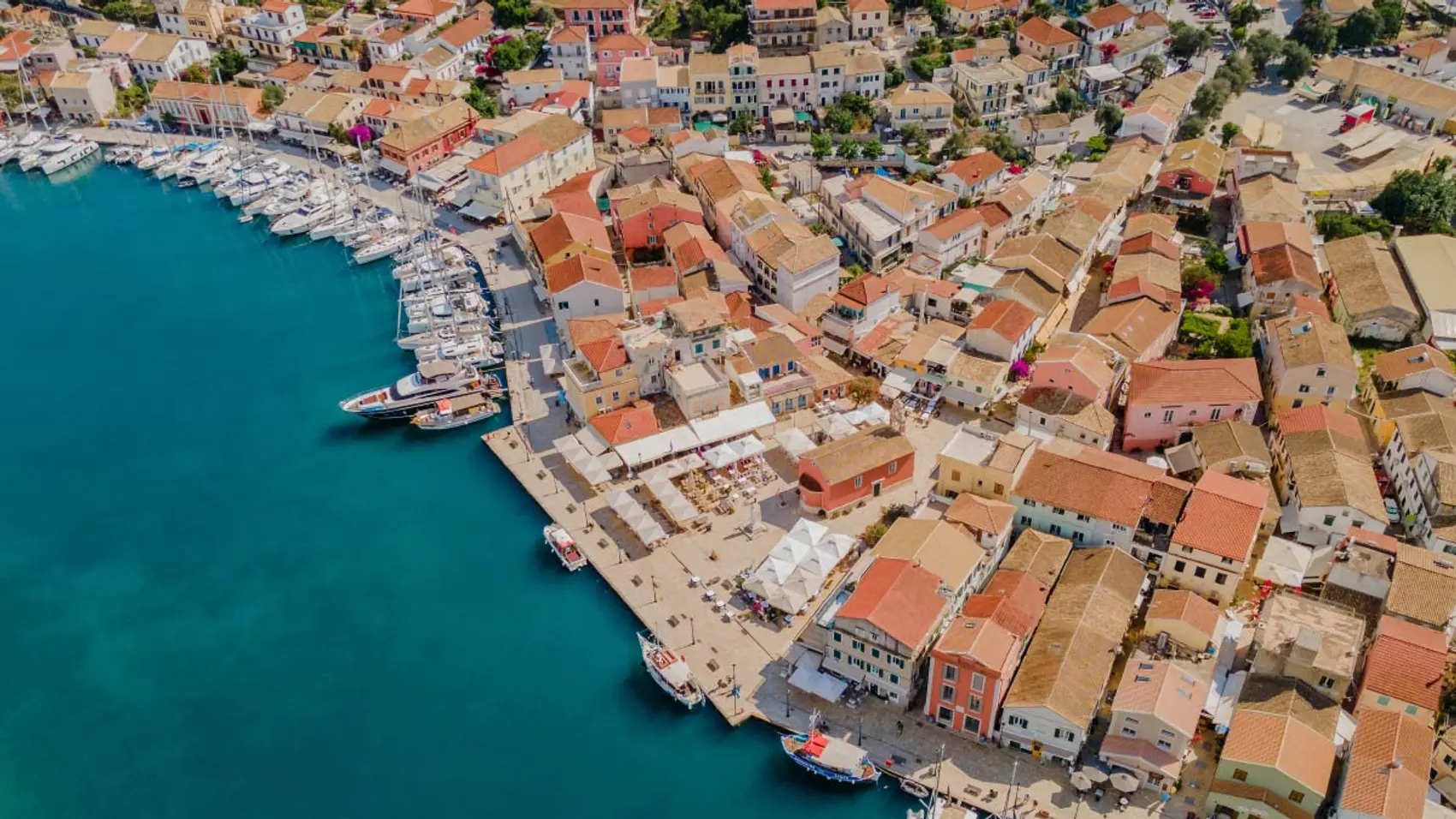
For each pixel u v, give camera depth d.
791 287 179.88
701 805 111.06
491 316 191.12
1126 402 156.25
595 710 122.19
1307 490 133.25
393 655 130.38
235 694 126.88
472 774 115.81
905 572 117.38
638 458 149.25
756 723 118.38
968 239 193.25
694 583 135.12
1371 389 154.62
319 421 172.25
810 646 122.81
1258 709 107.50
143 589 142.62
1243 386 147.62
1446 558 126.12
